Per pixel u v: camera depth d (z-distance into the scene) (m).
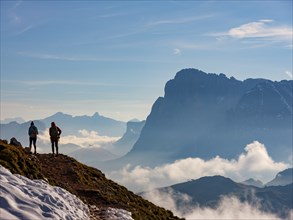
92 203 26.70
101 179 36.84
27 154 32.69
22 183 17.47
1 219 12.59
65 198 20.67
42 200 16.53
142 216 28.75
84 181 32.28
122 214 24.73
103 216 23.38
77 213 18.75
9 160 24.73
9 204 13.95
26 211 14.13
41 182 20.48
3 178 16.61
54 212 15.38
